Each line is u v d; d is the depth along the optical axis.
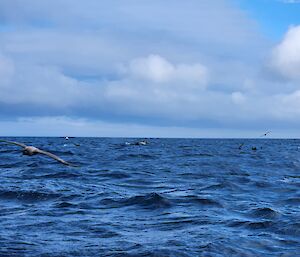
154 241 13.51
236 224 15.90
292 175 34.94
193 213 18.00
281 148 94.50
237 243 13.32
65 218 16.83
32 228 15.12
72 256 12.01
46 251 12.41
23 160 45.09
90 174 32.94
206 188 25.94
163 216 17.44
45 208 18.94
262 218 16.88
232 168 39.69
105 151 69.56
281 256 12.26
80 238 13.89
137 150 75.62
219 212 18.25
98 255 12.12
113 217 17.16
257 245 13.20
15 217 16.92
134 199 20.64
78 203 20.05
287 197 22.75
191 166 41.53
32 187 24.70
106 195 22.30
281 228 15.16
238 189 25.61
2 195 21.91
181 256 12.02
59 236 14.11
